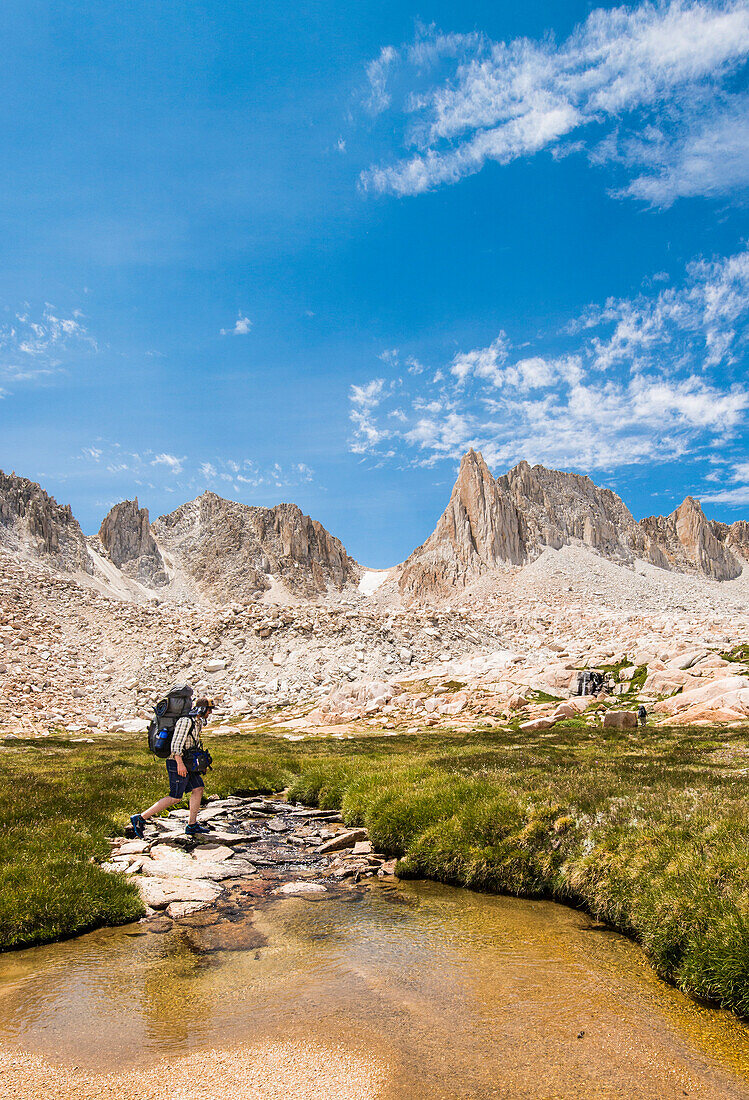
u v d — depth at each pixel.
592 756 21.38
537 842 11.21
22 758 27.62
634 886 9.14
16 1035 5.73
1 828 12.38
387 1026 6.02
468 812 12.61
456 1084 5.07
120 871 11.02
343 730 42.94
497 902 10.22
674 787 13.64
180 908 9.57
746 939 6.92
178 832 14.04
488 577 187.75
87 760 26.59
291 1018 6.15
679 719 34.09
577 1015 6.36
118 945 8.16
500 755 21.92
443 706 46.88
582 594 159.75
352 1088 4.98
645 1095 5.00
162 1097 4.81
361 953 7.92
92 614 75.62
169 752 13.83
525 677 50.00
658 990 7.09
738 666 41.94
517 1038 5.86
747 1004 6.49
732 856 8.55
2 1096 4.71
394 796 14.91
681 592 173.25
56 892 9.01
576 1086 5.11
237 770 22.59
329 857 12.94
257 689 57.09
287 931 8.73
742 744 23.36
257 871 11.82
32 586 78.88
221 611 73.94
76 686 57.69
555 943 8.41
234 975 7.20
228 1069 5.22
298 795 19.50
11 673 55.72
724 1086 5.19
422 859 11.89
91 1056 5.39
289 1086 5.00
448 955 7.89
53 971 7.30
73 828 12.83
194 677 59.12
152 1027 5.95
